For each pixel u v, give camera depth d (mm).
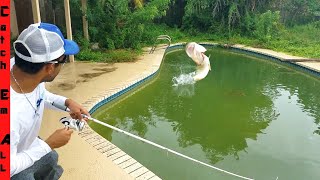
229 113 6902
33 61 1373
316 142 5594
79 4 10523
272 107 7371
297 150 5258
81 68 8961
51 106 1966
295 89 8898
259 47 14539
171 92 8172
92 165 4035
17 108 1394
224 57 13336
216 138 5668
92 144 4594
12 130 1366
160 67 10445
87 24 10562
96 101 6449
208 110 7012
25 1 9742
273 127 6211
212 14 17047
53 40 1428
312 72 10422
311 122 6516
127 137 5477
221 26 17016
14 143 1393
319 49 13352
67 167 3959
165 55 12969
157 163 4652
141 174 3895
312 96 8305
